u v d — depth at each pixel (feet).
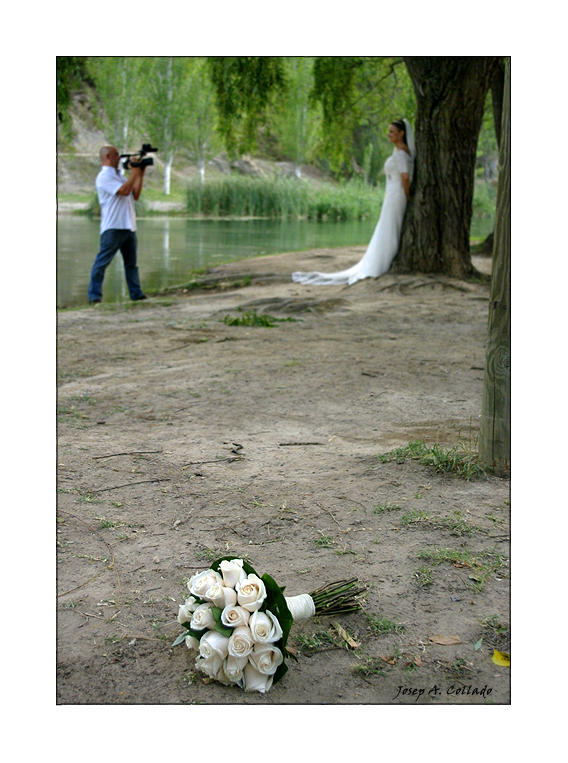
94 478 13.93
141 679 8.43
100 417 17.90
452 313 34.09
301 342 27.14
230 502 12.91
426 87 41.70
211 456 15.19
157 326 30.66
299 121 127.24
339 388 20.49
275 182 115.55
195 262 55.57
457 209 42.80
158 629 9.29
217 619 8.11
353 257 57.98
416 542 11.41
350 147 64.08
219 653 8.09
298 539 11.55
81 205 103.30
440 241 43.11
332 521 12.14
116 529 11.89
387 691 8.28
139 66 115.14
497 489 13.43
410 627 9.33
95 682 8.38
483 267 50.88
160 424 17.39
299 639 9.14
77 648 8.91
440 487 13.51
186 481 13.85
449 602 9.84
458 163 42.57
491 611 9.62
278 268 50.85
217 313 33.73
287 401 19.27
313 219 114.01
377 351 25.54
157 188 121.70
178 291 42.22
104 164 37.60
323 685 8.36
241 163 139.54
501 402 13.84
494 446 14.05
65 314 34.04
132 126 117.70
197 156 124.57
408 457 14.83
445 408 18.53
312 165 146.10
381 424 17.28
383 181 138.92
